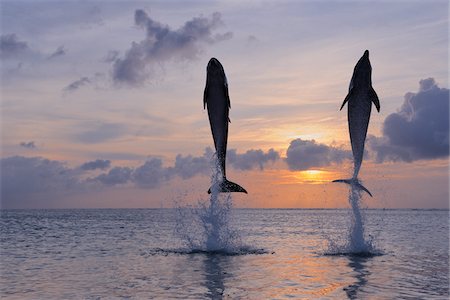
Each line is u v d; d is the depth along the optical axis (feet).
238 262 58.03
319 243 86.48
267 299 37.32
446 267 53.98
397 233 120.06
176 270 51.88
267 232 122.21
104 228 146.30
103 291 40.91
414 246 81.00
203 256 64.44
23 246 83.82
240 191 57.82
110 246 82.12
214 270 51.70
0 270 53.57
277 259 60.75
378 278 46.62
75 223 191.21
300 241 91.30
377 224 184.14
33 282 45.55
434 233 119.55
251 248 75.10
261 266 54.60
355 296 38.42
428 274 49.03
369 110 57.36
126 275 48.96
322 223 186.19
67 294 39.91
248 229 138.00
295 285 43.04
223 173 57.62
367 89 57.06
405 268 53.16
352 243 70.85
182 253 68.39
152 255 66.28
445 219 266.57
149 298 37.99
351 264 56.29
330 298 37.68
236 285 43.11
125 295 39.22
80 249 77.30
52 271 52.49
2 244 88.17
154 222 196.95
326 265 55.42
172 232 121.19
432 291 40.40
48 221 219.00
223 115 55.52
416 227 155.53
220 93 54.95
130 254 68.08
